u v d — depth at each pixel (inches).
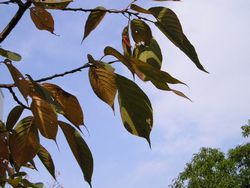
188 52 29.9
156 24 30.9
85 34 33.2
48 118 27.8
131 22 32.1
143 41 32.3
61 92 30.8
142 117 29.6
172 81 27.2
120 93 29.9
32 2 31.2
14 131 32.5
